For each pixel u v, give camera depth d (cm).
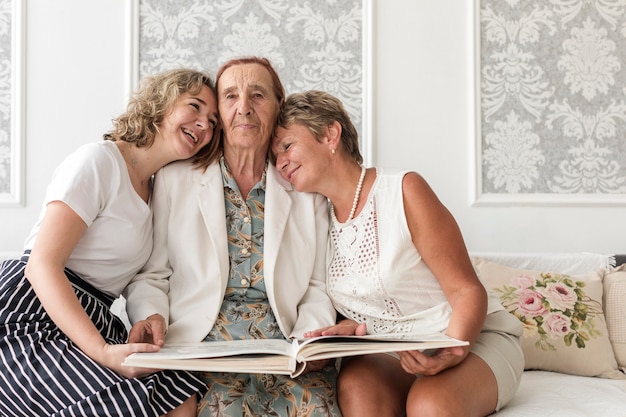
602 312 213
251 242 173
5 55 255
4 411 139
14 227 251
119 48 257
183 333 160
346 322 167
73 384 137
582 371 203
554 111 266
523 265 237
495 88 265
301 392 154
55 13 255
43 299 143
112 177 159
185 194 172
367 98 261
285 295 170
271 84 179
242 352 132
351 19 264
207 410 148
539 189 265
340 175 174
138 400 135
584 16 268
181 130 169
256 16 262
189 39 260
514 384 164
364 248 170
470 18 264
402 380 162
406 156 262
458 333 151
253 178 180
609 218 264
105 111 255
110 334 160
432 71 264
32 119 253
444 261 163
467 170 263
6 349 142
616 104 268
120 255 161
